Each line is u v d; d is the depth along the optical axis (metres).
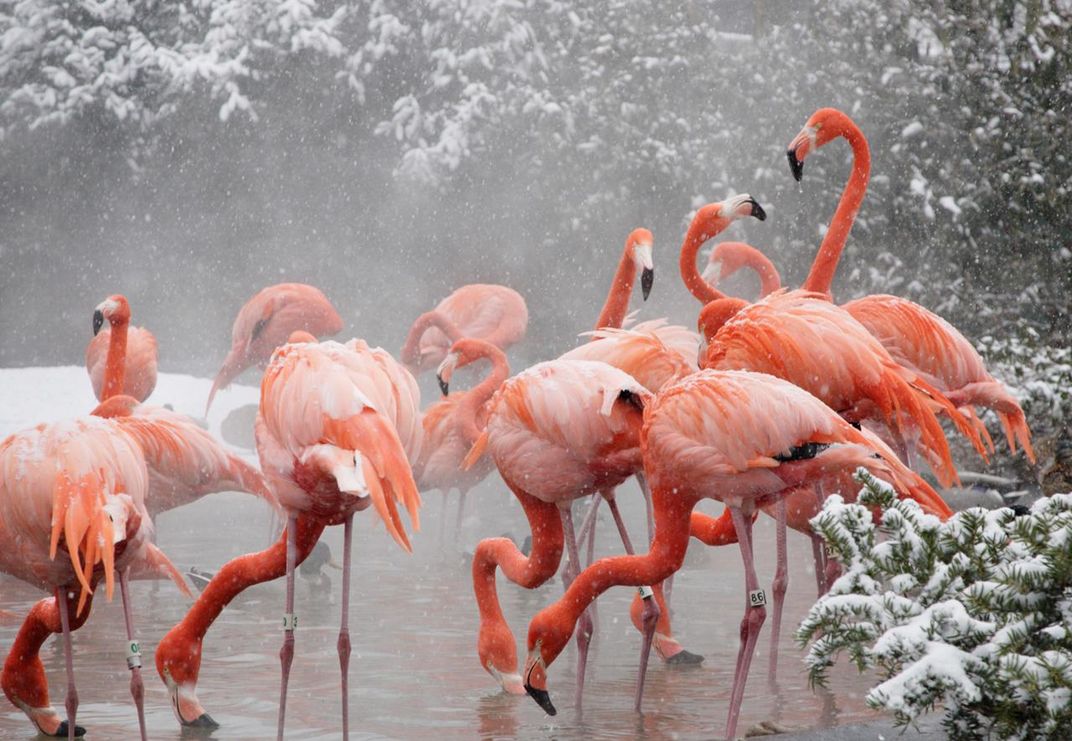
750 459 6.07
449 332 16.41
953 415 7.87
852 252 20.97
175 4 31.81
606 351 8.75
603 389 7.02
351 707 6.85
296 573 10.79
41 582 6.46
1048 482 12.70
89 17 32.09
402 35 30.00
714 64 26.44
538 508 7.38
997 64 20.83
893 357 9.30
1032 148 20.48
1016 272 20.27
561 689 7.26
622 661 7.93
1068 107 20.53
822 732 5.64
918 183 20.25
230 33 30.17
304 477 6.19
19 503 6.01
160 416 9.41
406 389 6.43
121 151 31.73
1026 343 15.11
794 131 23.55
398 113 29.50
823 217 22.27
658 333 9.63
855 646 5.13
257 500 15.82
